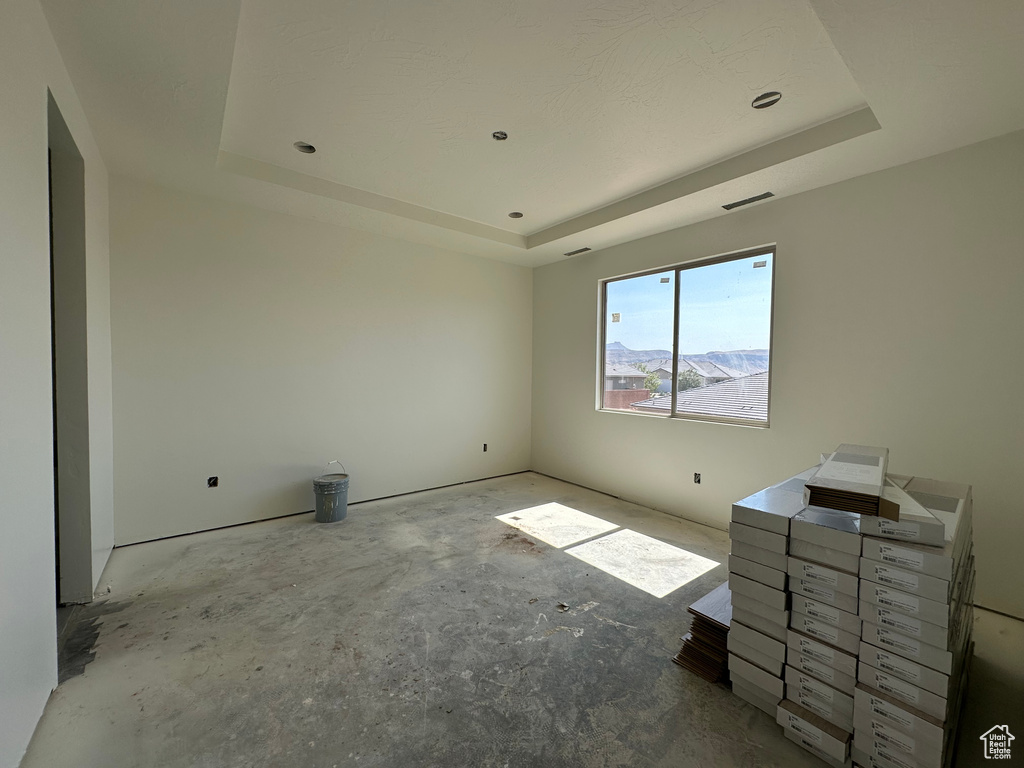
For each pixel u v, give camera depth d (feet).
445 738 5.07
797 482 6.78
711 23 5.75
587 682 6.03
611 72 6.79
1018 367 7.64
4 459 4.23
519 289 18.13
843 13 5.05
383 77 6.95
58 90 5.96
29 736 4.83
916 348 8.73
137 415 10.44
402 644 6.82
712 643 6.23
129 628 7.16
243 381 11.89
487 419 17.33
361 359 13.99
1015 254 7.63
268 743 4.97
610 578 9.09
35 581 5.00
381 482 14.64
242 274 11.75
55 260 7.49
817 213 10.05
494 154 9.50
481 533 11.59
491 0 5.41
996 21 4.99
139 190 10.27
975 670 6.37
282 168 10.32
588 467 16.17
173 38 5.73
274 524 12.09
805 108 7.71
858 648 4.64
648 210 11.51
